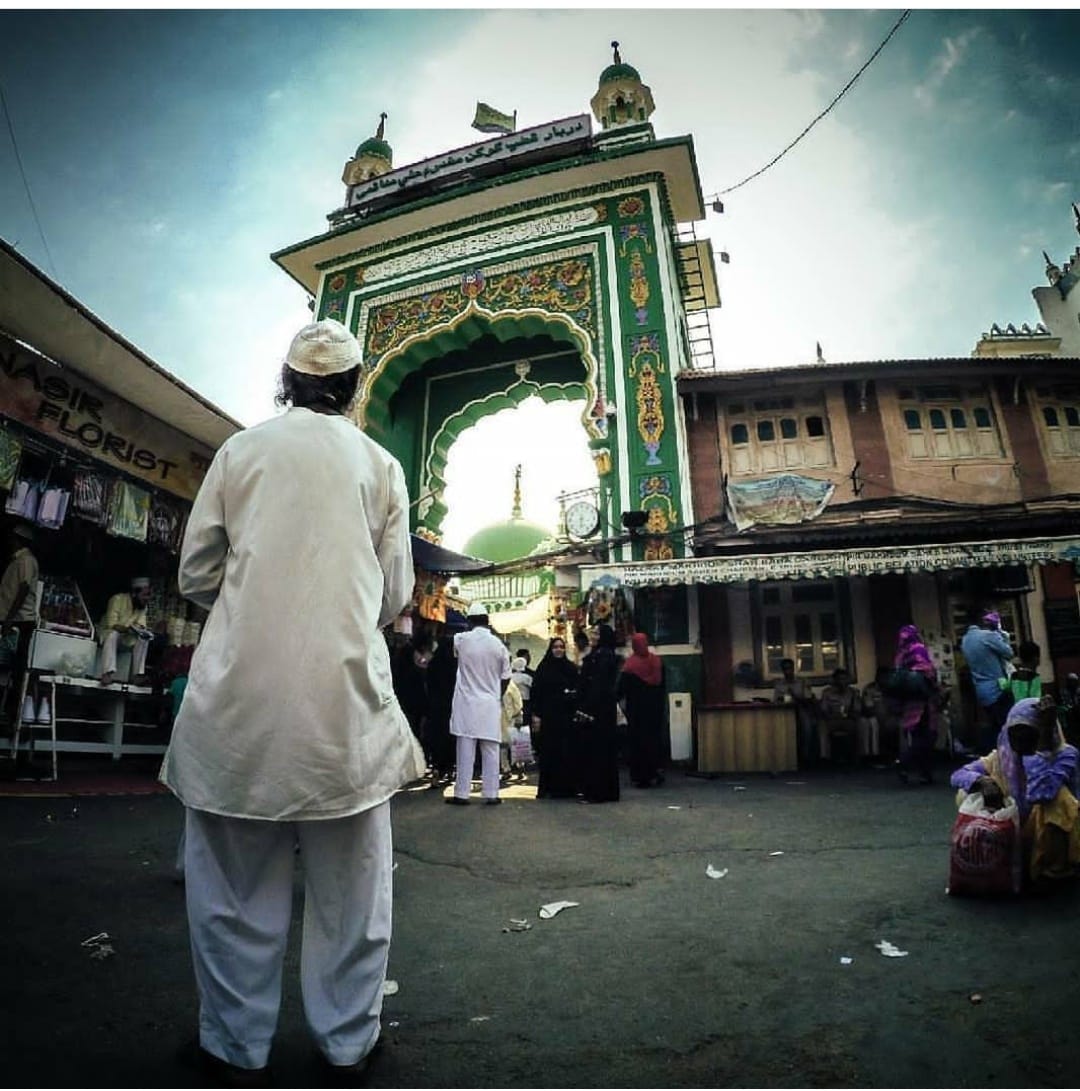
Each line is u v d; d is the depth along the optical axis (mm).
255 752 1606
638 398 11438
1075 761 3252
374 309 13781
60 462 7164
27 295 5828
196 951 1647
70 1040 1789
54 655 7105
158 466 8266
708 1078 1677
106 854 3842
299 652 1648
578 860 3998
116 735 7727
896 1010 2031
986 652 7324
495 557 20141
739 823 5055
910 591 10305
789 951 2523
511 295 12758
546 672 7035
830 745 9414
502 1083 1650
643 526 10773
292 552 1710
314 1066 1704
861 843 4316
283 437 1837
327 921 1693
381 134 16438
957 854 3170
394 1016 2025
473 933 2768
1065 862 3146
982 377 11078
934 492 10648
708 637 10430
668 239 12828
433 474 14492
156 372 7062
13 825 4426
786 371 10961
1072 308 14547
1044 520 10039
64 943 2486
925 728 7227
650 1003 2105
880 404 11141
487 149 13664
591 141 13023
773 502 10711
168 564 8844
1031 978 2244
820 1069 1711
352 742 1659
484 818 5355
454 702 6371
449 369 14805
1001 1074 1675
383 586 1972
